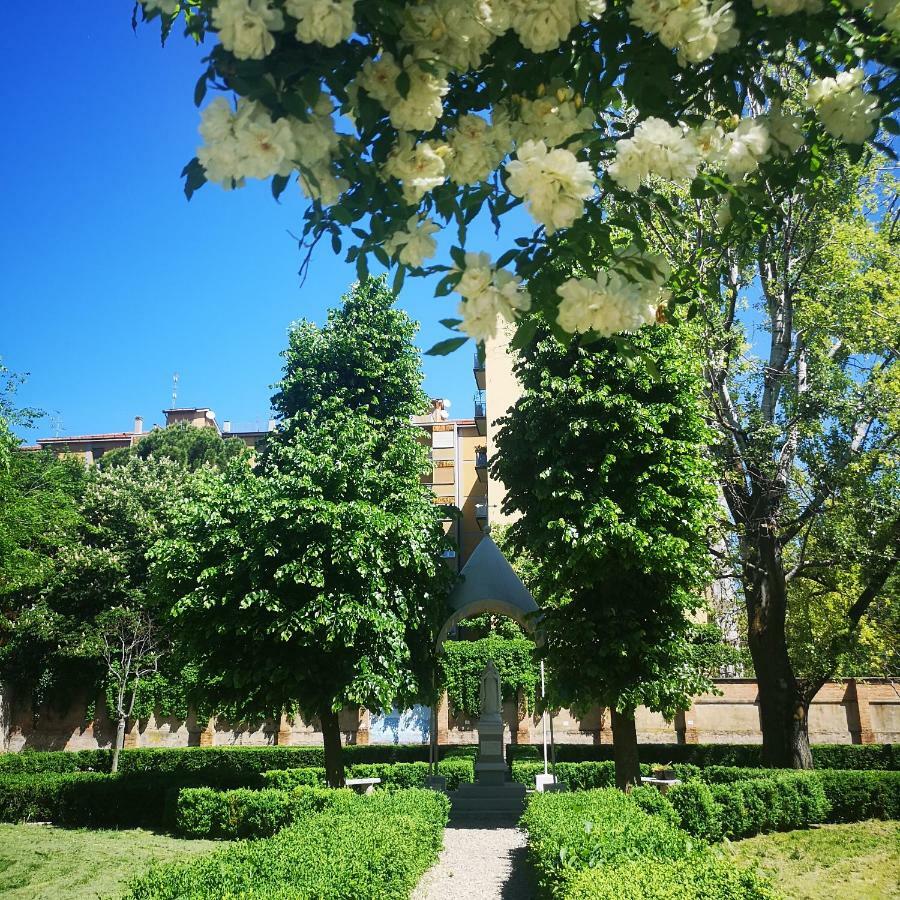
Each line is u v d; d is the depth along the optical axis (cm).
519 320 304
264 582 1412
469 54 260
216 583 1430
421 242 269
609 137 319
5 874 1145
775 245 1548
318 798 1294
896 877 997
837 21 302
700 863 580
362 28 258
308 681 1452
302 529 1391
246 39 213
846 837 1261
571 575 1401
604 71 315
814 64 321
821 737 2739
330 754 1520
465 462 4853
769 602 1670
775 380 1678
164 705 3075
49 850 1330
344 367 2022
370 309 2089
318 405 1955
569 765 1905
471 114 275
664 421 1369
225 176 230
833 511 1666
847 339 1585
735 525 1647
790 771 1489
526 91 291
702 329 1590
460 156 276
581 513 1334
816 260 1598
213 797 1448
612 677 1380
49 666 3128
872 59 317
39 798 1686
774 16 291
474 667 2906
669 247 989
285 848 673
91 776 1767
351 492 1508
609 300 264
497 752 1739
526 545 1470
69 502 2841
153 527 2956
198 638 1464
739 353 1688
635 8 253
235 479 1705
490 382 4125
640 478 1352
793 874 1027
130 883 566
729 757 2359
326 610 1349
